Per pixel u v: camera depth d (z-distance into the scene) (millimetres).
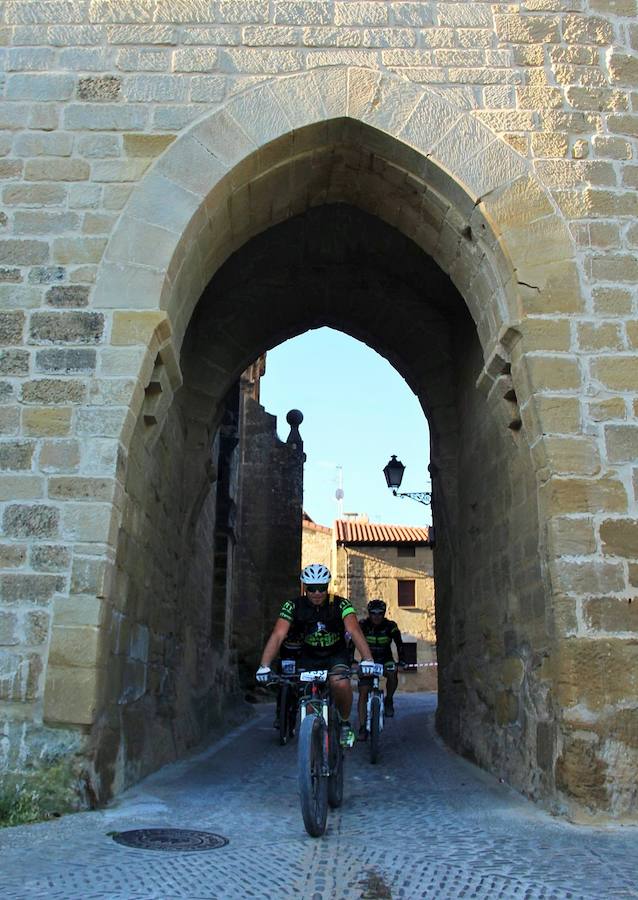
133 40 7215
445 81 7223
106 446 6047
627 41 7430
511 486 7441
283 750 9711
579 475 6090
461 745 9133
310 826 4582
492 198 6883
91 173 6809
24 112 6965
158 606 8242
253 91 7109
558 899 3455
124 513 6410
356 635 5535
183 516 9875
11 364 6262
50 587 5715
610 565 5875
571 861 4160
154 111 7000
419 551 34594
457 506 10117
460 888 3611
